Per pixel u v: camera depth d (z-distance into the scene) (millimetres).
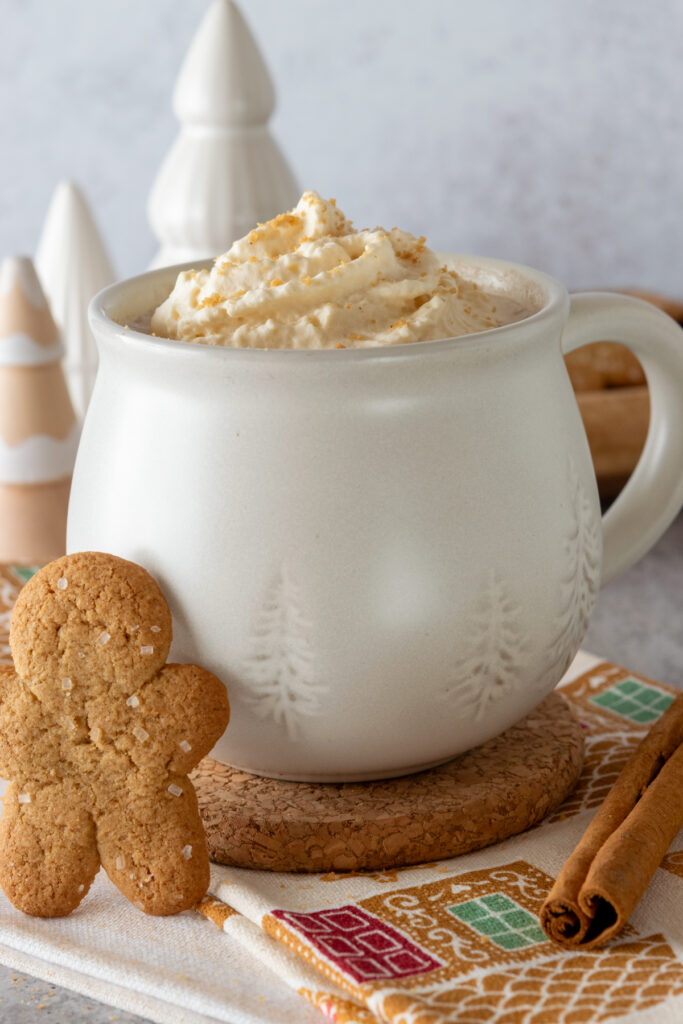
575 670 624
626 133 875
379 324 530
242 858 536
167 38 1050
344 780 546
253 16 993
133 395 528
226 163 746
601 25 857
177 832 519
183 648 525
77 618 519
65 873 520
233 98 741
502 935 511
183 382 517
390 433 514
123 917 524
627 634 675
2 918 523
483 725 537
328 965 496
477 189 949
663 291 898
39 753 521
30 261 685
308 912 519
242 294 530
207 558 518
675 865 533
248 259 542
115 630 518
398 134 968
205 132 751
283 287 526
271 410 512
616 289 868
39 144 1144
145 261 1142
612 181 892
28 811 522
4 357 677
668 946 507
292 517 514
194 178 748
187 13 1032
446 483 518
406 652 519
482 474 521
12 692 523
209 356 510
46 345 681
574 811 557
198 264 579
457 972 499
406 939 509
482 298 559
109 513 532
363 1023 484
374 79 962
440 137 950
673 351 568
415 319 526
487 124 927
